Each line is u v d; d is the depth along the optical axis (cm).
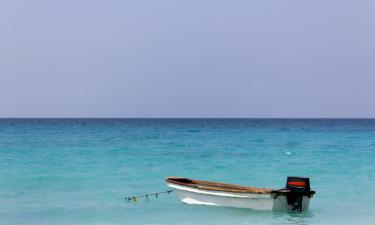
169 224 1892
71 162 3850
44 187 2711
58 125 14212
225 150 5019
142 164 3762
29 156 4291
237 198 2084
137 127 12500
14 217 2011
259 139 6981
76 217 2012
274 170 3475
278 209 2017
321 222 1933
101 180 2967
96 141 6306
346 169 3534
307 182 2012
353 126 14050
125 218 1998
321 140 6750
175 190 2353
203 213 2084
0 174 3170
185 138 7162
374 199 2411
